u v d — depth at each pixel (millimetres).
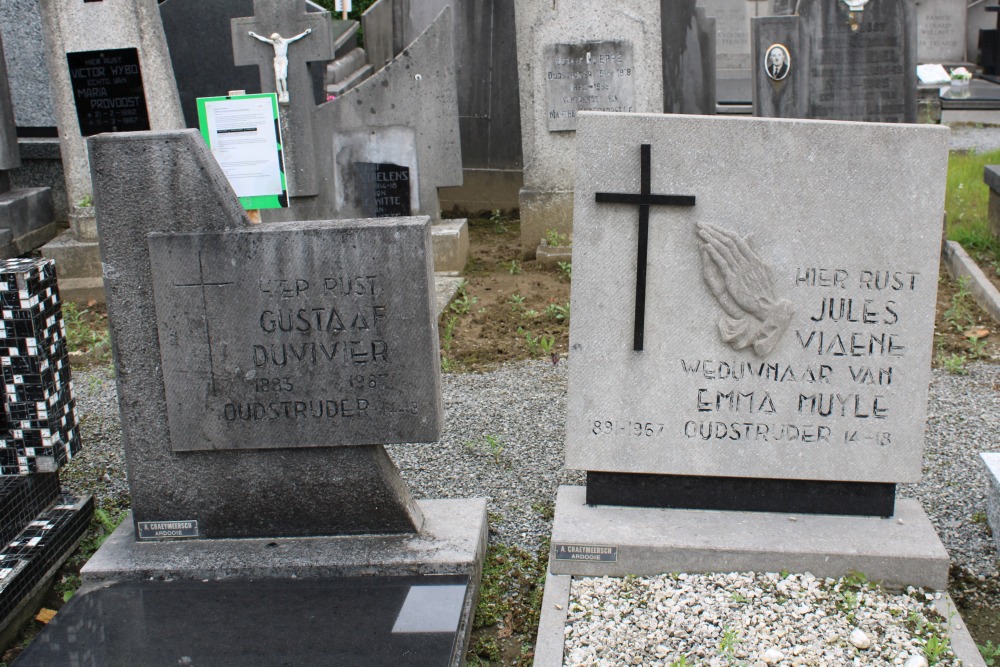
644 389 4273
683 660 3609
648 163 4035
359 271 4043
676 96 9273
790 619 3869
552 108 8727
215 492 4336
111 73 8273
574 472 5297
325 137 8703
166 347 4156
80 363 7090
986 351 6703
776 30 8773
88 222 8484
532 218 8984
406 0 11672
